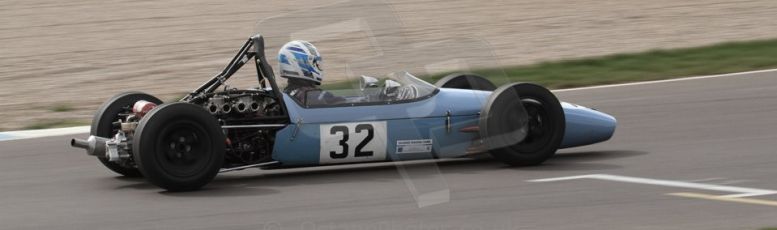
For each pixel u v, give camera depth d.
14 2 86.44
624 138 36.25
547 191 26.75
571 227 22.66
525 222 23.28
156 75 56.62
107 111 29.55
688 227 22.48
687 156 32.25
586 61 57.12
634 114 41.69
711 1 83.38
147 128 26.48
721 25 71.38
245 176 29.94
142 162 26.55
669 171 29.64
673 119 40.16
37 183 29.70
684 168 30.14
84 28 73.94
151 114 26.61
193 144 27.03
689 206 24.69
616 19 75.31
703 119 39.84
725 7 80.06
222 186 28.23
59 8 83.38
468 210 24.62
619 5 82.12
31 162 33.38
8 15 80.06
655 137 36.31
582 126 31.64
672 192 26.47
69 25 75.31
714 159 31.61
